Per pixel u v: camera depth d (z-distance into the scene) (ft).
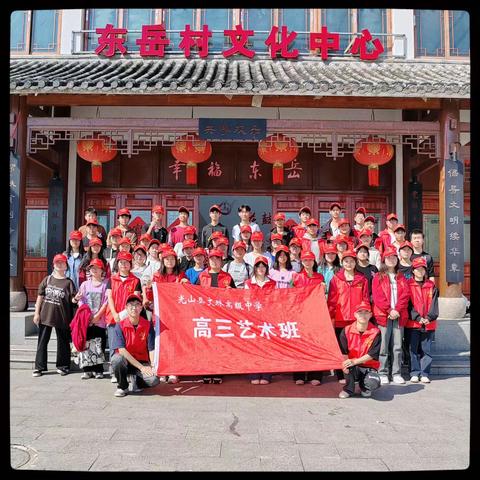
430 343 20.93
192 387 19.48
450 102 25.57
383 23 34.06
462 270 25.35
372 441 13.92
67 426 14.83
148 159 34.06
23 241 26.12
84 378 20.51
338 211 25.94
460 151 25.79
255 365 17.83
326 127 25.91
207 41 30.89
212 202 34.06
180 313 18.83
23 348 23.13
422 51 33.78
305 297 19.56
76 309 21.62
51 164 32.17
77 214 33.45
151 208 34.01
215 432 14.48
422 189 34.24
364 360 17.78
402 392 19.17
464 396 18.61
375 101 25.94
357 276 19.95
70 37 33.32
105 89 24.00
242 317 18.99
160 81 24.30
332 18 34.14
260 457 12.73
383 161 26.76
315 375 20.02
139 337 18.35
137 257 21.98
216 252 19.97
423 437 14.25
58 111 31.78
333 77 26.58
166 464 12.25
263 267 19.70
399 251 22.00
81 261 22.40
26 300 26.45
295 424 15.26
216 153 34.04
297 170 34.09
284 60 31.89
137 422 15.25
